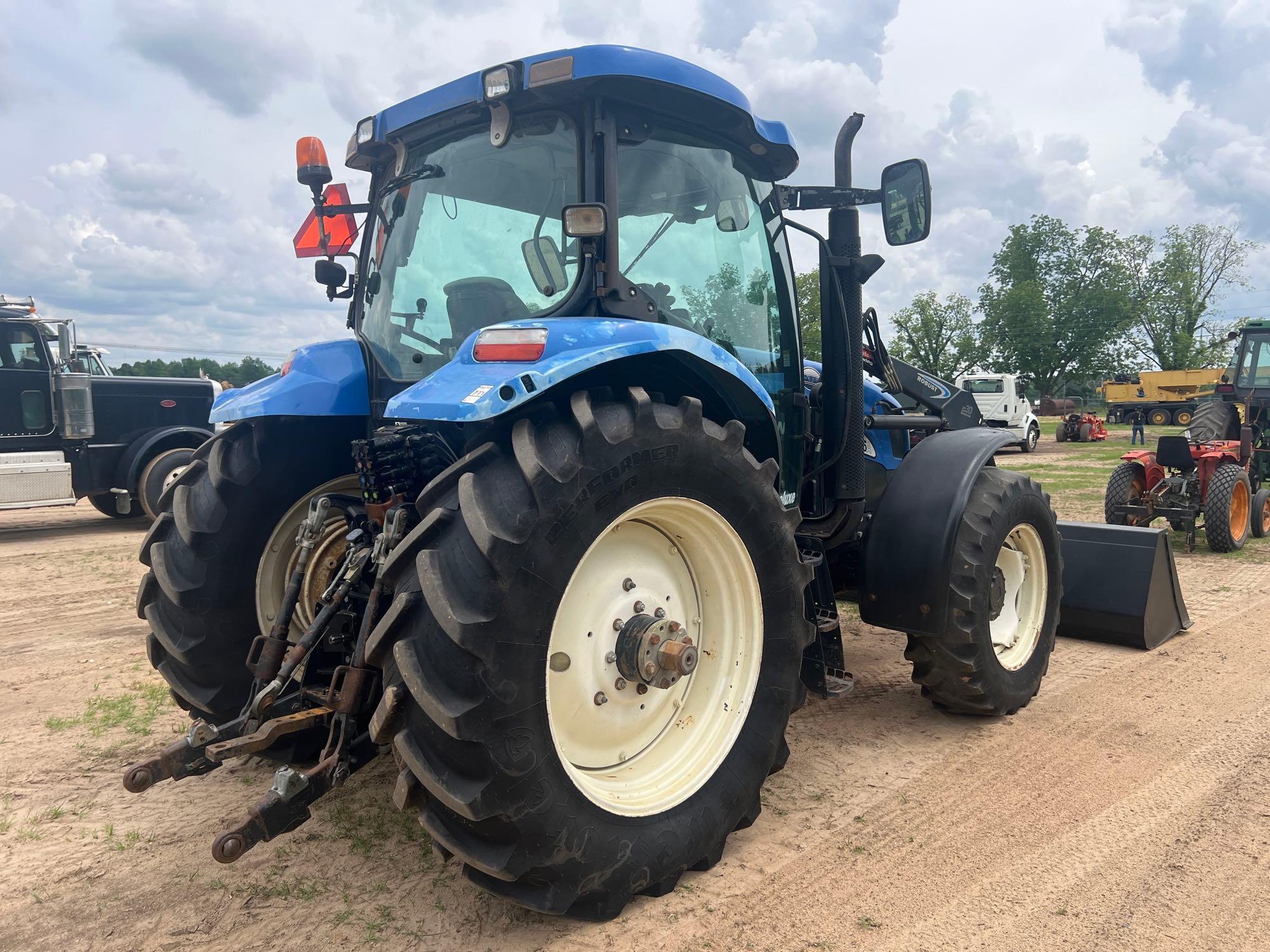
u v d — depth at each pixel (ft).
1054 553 12.30
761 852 8.14
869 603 10.91
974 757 10.32
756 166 10.10
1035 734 11.02
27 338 29.55
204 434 32.81
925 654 10.91
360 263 10.21
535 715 6.17
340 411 9.25
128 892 7.52
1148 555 14.65
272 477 9.28
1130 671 13.50
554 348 6.68
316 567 9.62
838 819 8.80
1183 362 177.78
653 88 7.94
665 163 8.66
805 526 11.32
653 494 7.03
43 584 21.42
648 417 6.93
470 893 7.44
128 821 8.84
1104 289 167.02
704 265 9.23
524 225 8.34
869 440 13.67
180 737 11.10
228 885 7.59
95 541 28.63
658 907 7.22
